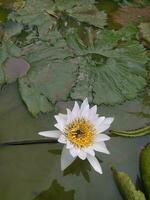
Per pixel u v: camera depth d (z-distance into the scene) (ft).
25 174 2.38
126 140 2.51
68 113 2.39
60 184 2.36
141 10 3.00
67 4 2.97
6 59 2.71
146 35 2.86
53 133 2.39
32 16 2.90
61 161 2.37
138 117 2.58
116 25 2.92
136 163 2.43
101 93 2.61
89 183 2.37
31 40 2.81
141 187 2.35
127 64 2.73
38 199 2.30
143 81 2.68
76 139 2.36
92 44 2.81
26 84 2.61
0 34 2.82
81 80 2.65
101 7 3.01
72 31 2.86
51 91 2.60
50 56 2.74
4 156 2.43
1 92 2.65
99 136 2.39
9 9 2.94
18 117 2.56
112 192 2.34
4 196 2.30
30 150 2.46
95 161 2.35
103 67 2.70
